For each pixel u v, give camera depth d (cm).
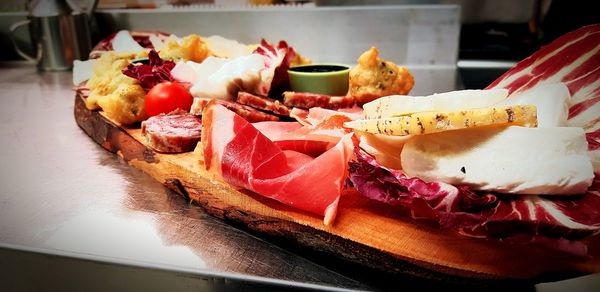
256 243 100
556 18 269
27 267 97
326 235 90
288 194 95
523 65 123
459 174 88
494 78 245
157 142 128
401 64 279
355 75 160
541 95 106
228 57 196
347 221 92
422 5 288
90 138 167
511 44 288
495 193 87
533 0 276
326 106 152
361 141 104
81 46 284
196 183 113
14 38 286
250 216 102
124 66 166
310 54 283
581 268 79
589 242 78
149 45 236
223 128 110
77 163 144
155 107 148
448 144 91
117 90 148
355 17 271
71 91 235
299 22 276
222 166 104
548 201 84
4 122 186
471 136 90
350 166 93
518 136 87
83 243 99
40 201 118
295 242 96
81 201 118
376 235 88
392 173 91
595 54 113
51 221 108
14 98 223
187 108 154
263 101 142
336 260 92
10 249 97
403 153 94
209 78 152
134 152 138
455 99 94
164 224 107
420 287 87
